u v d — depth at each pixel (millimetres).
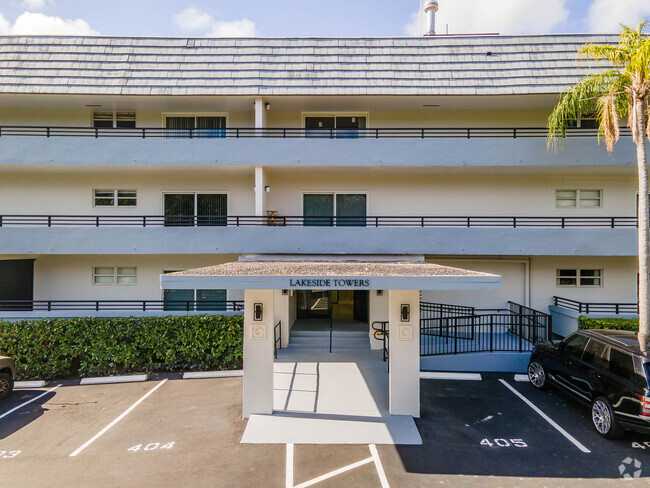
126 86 11625
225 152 11312
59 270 12375
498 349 10164
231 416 7266
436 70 12078
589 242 10992
